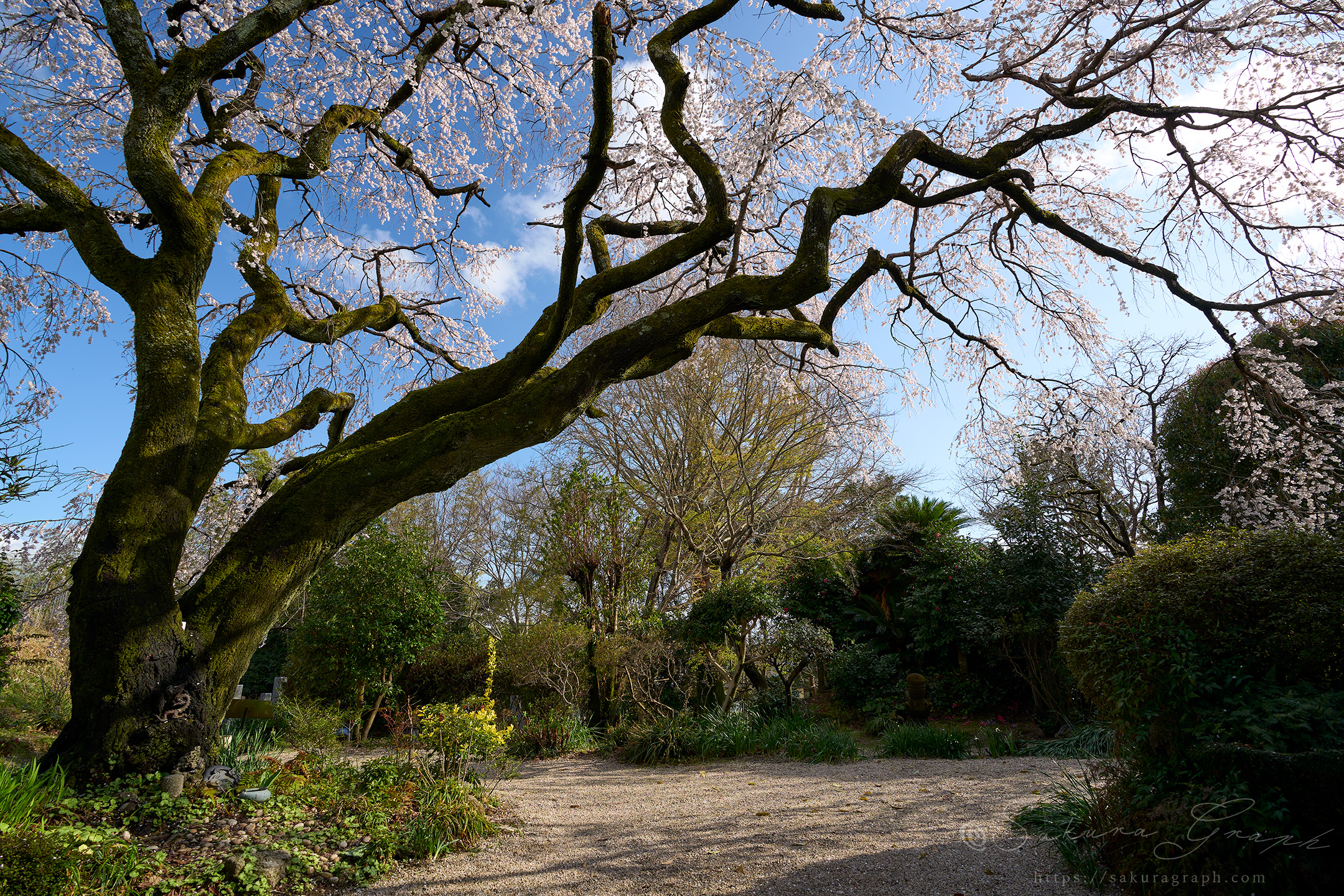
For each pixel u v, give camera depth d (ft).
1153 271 19.61
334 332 22.07
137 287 16.38
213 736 14.88
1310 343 21.20
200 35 22.48
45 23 19.75
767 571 47.62
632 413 46.83
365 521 16.33
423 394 19.02
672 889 11.55
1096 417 23.81
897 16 20.86
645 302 40.68
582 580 36.58
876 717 36.50
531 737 30.48
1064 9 20.61
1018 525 33.88
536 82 25.12
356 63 24.30
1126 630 11.92
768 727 30.42
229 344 18.62
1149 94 22.30
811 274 16.33
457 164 28.27
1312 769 9.34
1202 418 34.91
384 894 11.57
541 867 12.93
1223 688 10.89
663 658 32.86
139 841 11.66
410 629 36.78
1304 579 11.30
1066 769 20.43
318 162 20.72
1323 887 8.84
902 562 44.65
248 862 11.41
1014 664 33.65
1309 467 22.15
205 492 16.29
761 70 22.86
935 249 24.88
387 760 17.33
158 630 14.07
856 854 12.91
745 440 46.78
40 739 21.65
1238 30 19.63
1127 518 39.93
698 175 17.52
